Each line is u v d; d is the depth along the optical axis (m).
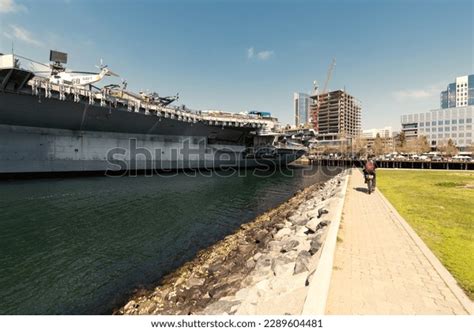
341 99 125.38
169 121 35.16
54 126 27.00
